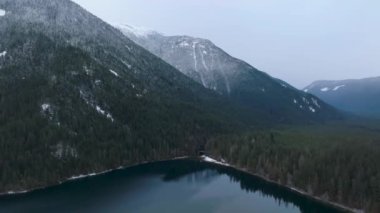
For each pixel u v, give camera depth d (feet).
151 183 642.63
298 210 529.86
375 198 497.87
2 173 581.53
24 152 621.31
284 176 641.81
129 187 615.16
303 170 609.01
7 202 535.19
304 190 597.52
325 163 601.21
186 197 574.15
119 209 517.14
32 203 531.91
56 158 646.74
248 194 595.06
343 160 590.55
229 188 623.77
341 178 548.31
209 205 542.57
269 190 616.39
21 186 580.71
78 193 578.66
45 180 605.31
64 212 500.74
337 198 547.49
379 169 542.16
